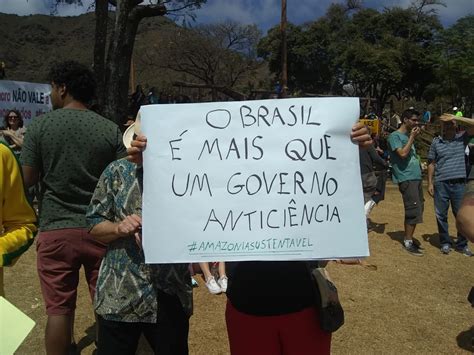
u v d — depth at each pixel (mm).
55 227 2832
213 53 41719
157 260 1986
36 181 2855
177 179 2010
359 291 4992
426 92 37281
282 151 1987
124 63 10195
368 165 6188
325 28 39062
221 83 41594
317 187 1972
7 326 1490
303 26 40125
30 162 2805
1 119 10391
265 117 2000
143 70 45188
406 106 35250
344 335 3975
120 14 9891
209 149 2012
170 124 2021
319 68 39531
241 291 2107
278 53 40344
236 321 2119
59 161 2816
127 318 2184
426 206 10641
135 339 2287
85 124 2875
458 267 5988
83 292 4742
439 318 4395
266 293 2055
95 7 10375
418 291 5078
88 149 2857
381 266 5883
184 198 2000
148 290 2189
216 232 1979
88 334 3865
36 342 3711
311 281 2107
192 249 1982
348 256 1945
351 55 35688
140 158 2088
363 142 1965
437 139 6711
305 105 1982
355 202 1962
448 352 3752
